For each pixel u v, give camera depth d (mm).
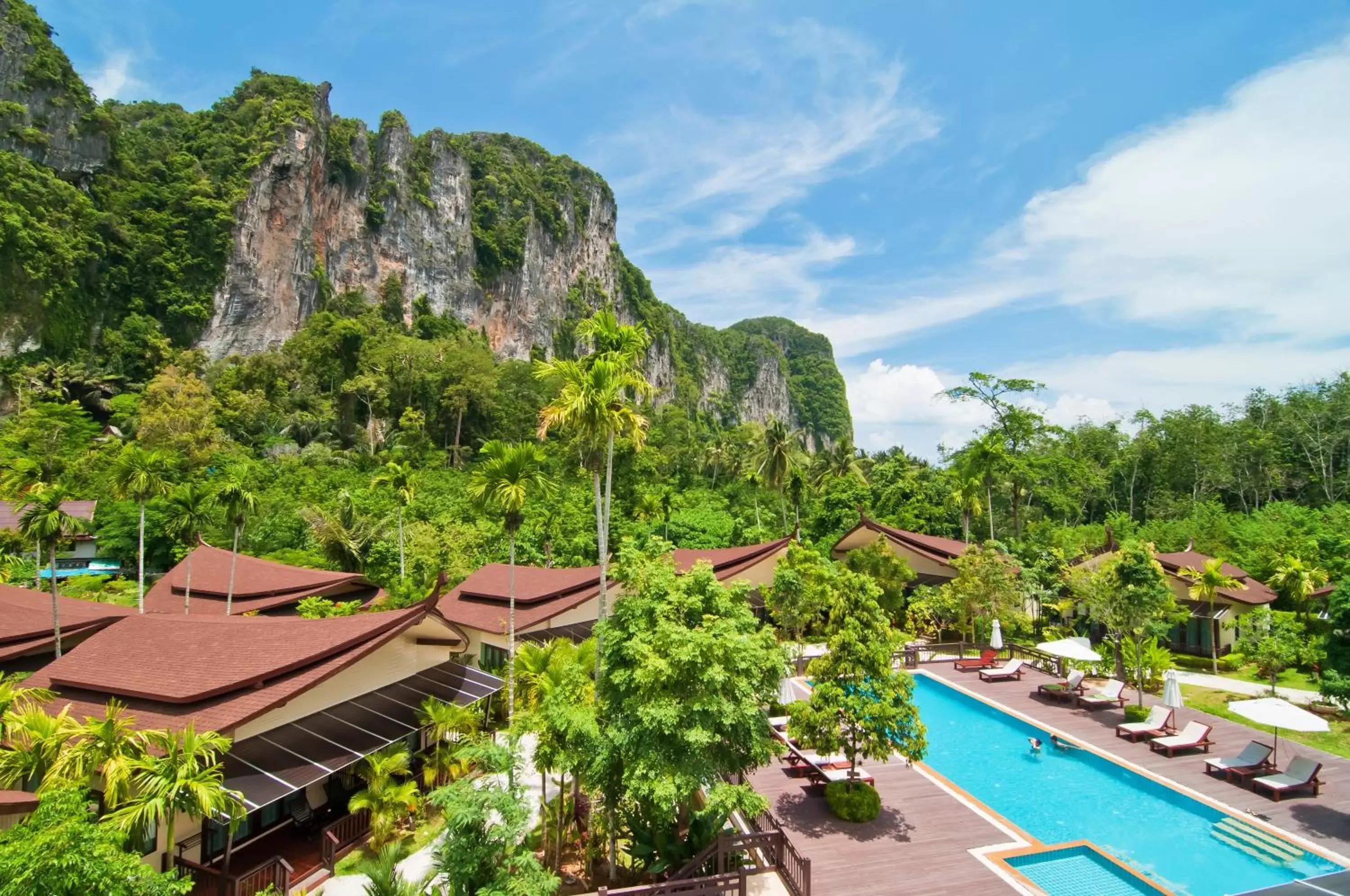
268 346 105625
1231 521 57781
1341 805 18000
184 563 38875
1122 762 21109
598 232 198125
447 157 147750
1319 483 67625
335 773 18297
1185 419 74188
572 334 168250
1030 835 16938
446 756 21078
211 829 17234
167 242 100688
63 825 9211
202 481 64000
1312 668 31000
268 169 109375
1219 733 23547
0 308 80188
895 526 64125
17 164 87250
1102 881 15023
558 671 19828
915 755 17500
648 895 13477
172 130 120438
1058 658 31922
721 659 14945
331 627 21141
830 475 78438
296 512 57156
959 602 36781
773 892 14172
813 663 18547
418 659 25516
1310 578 36438
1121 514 66375
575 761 15906
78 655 20703
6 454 60812
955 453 71438
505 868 12844
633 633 16047
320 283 115625
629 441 25172
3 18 93562
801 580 35000
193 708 17531
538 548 59688
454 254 143750
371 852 18266
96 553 55250
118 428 78125
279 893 14078
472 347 113688
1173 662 33562
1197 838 17094
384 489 65562
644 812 16047
